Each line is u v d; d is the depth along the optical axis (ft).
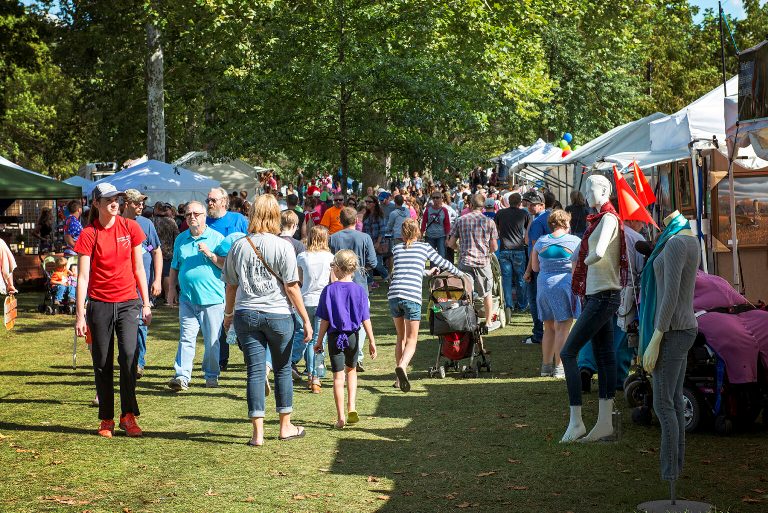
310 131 104.88
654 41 180.96
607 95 152.56
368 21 102.94
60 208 92.99
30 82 228.22
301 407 31.27
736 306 26.91
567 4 123.44
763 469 22.33
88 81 141.38
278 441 26.32
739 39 181.68
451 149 105.40
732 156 30.14
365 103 103.45
